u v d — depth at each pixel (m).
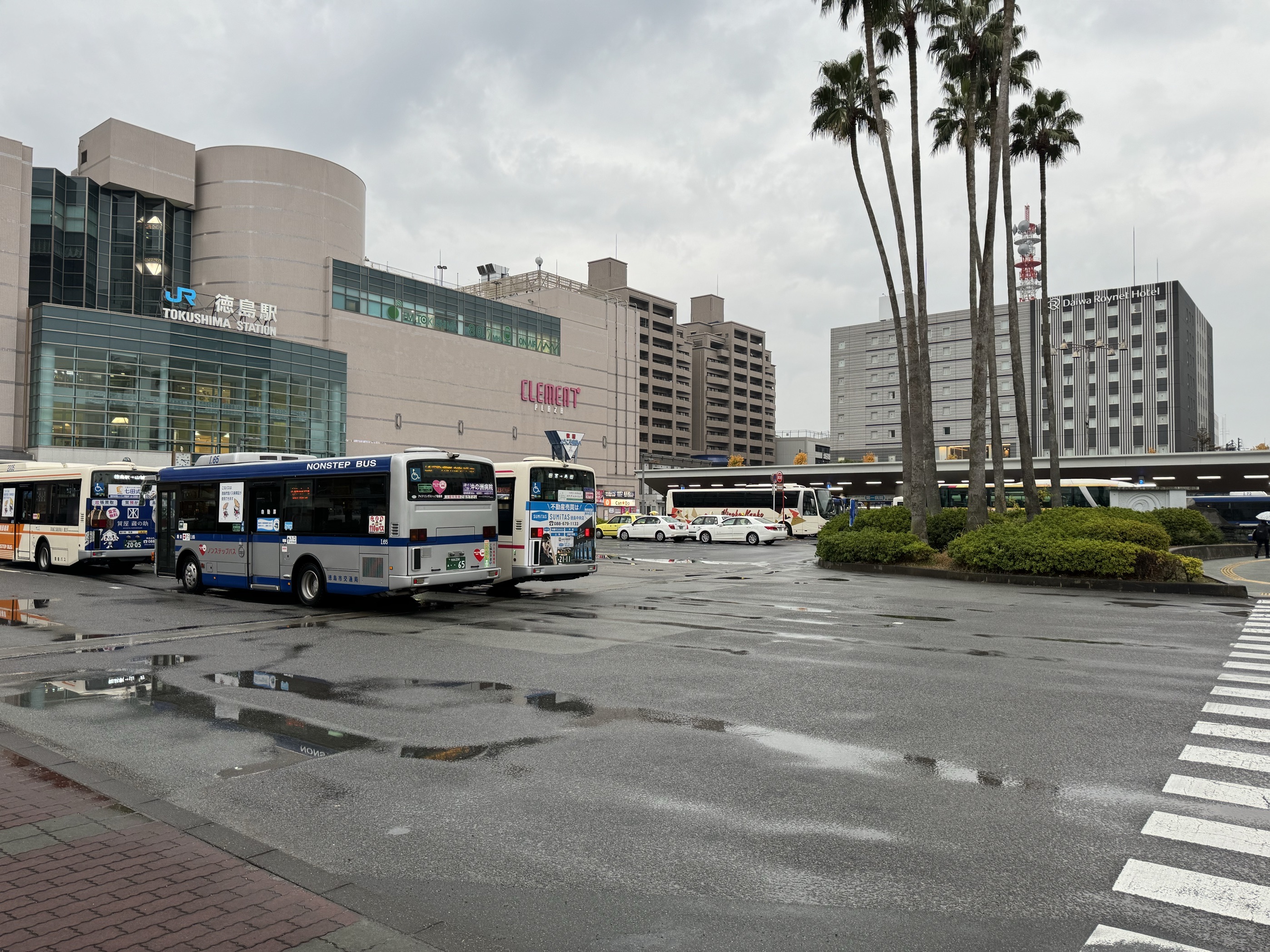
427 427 72.75
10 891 3.78
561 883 4.05
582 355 92.25
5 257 49.91
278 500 16.42
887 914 3.73
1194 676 9.03
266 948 3.31
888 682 8.70
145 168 57.81
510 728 6.90
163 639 11.80
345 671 9.38
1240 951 3.41
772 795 5.27
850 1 26.94
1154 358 100.00
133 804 5.00
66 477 23.25
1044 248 32.28
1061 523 23.55
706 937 3.52
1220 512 42.56
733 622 13.47
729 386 140.25
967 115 28.42
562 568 17.95
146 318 51.81
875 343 121.25
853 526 29.83
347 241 66.50
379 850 4.45
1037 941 3.50
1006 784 5.49
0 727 6.98
